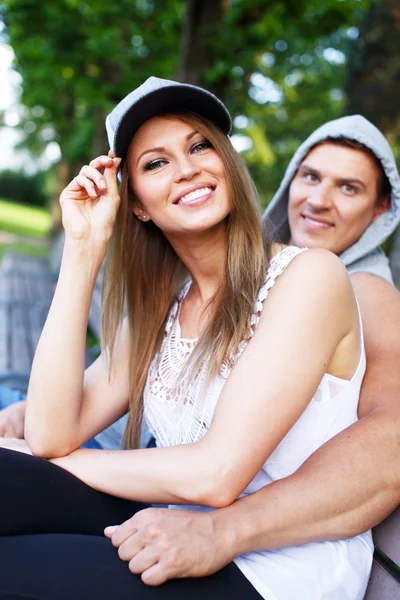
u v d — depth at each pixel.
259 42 7.00
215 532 1.39
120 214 1.95
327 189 2.22
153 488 1.52
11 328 5.34
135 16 9.23
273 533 1.42
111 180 1.88
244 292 1.70
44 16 9.49
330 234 2.26
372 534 1.65
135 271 2.01
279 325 1.57
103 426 2.02
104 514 1.65
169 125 1.77
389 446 1.52
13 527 1.53
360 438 1.53
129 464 1.58
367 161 2.21
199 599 1.35
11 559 1.39
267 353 1.54
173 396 1.78
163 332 1.98
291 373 1.52
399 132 4.79
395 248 3.82
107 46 9.17
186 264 1.91
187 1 6.55
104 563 1.39
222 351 1.67
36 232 25.22
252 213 1.78
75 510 1.61
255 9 6.77
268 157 16.48
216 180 1.77
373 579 1.63
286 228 2.51
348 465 1.49
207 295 1.90
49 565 1.37
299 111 17.75
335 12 7.25
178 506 1.79
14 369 3.97
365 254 2.20
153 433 1.89
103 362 2.04
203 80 6.62
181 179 1.76
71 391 1.75
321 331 1.57
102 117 12.29
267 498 1.45
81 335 1.80
